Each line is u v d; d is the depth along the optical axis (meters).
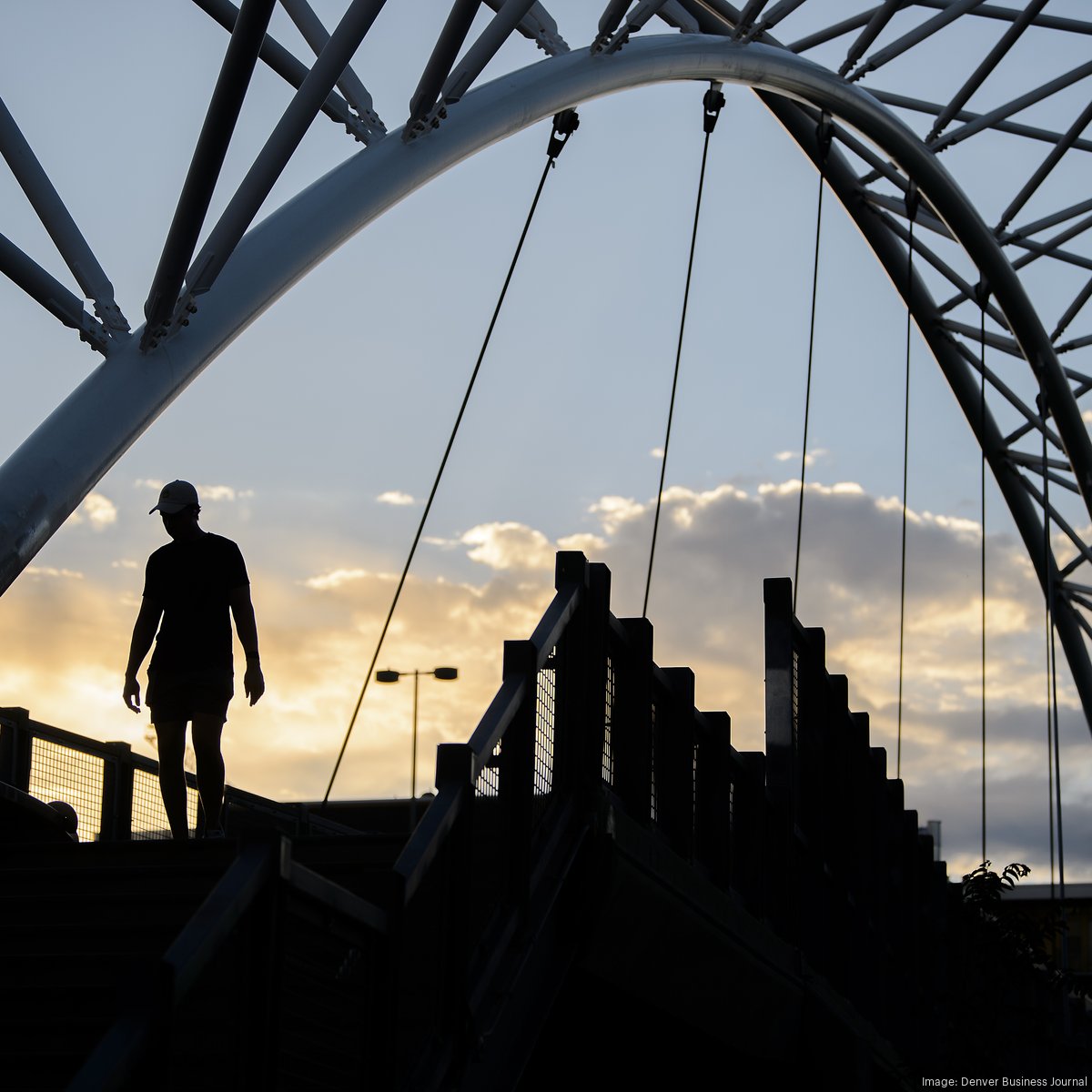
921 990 17.88
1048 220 31.53
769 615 12.84
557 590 8.22
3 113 10.00
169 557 9.62
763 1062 11.79
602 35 15.95
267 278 10.78
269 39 12.45
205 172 9.27
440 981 6.45
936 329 34.56
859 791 15.33
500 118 13.96
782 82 22.88
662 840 9.60
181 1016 6.16
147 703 9.55
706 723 10.68
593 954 8.13
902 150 28.05
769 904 12.09
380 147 12.44
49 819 9.44
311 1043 5.36
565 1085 10.61
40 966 6.35
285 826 16.28
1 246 9.59
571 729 8.14
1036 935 15.27
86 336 9.82
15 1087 5.66
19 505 8.84
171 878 7.24
